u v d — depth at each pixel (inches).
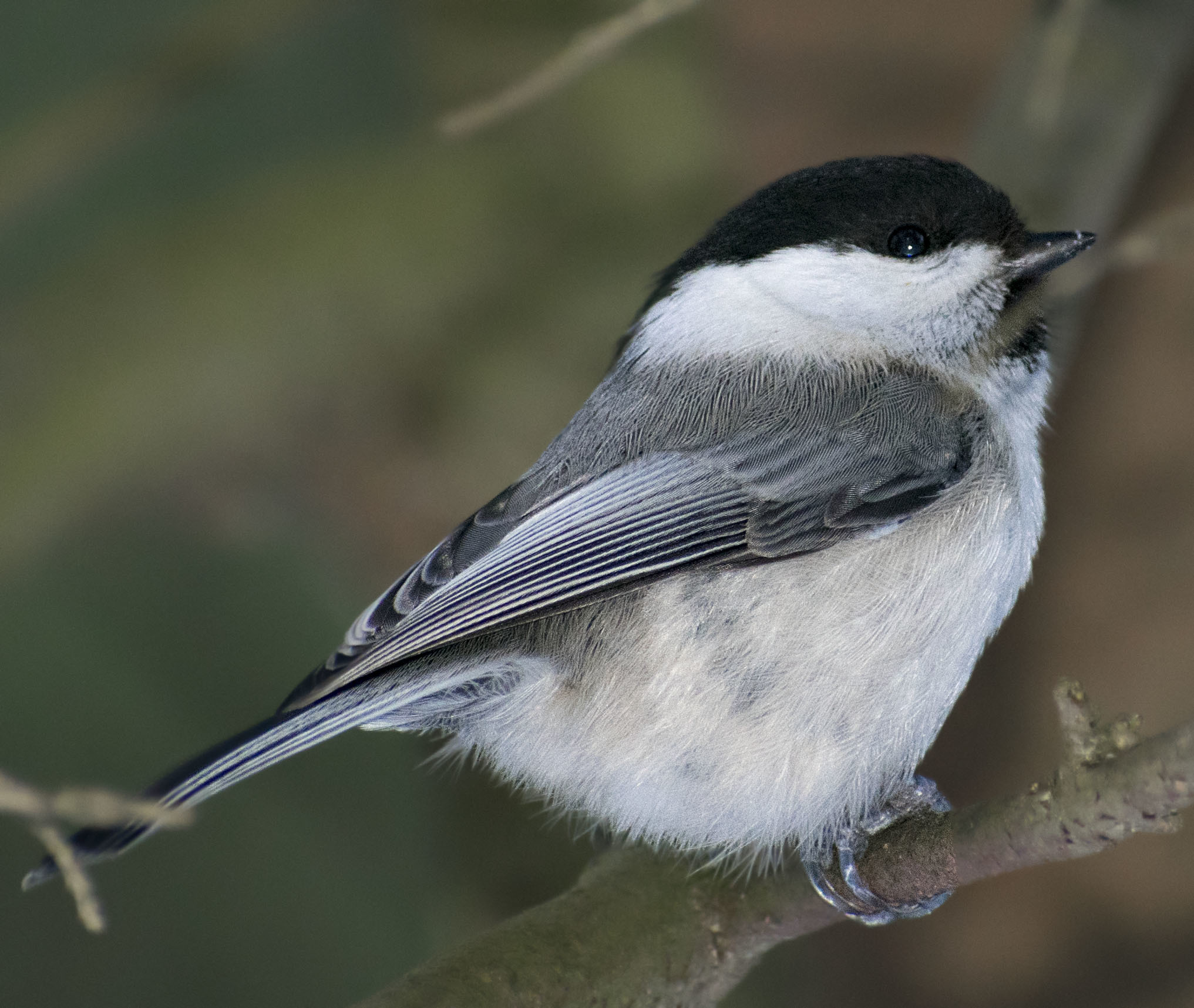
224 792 81.5
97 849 78.1
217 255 79.2
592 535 78.5
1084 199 79.9
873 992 80.5
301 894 81.3
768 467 78.5
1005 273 78.8
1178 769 77.2
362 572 81.0
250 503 80.7
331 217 79.4
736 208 79.0
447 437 80.4
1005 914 80.4
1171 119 81.0
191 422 79.4
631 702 78.4
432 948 80.2
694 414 78.7
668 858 78.5
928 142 81.0
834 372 78.7
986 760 80.6
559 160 80.2
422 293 79.6
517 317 80.1
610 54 80.2
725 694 78.3
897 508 78.4
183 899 81.3
